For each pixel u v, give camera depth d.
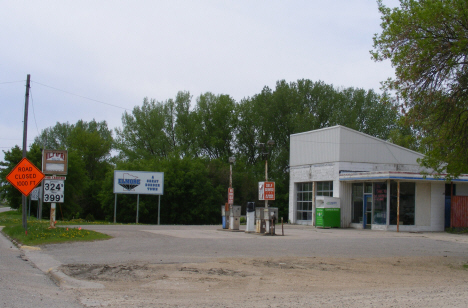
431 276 11.60
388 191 30.56
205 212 54.69
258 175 57.69
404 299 8.23
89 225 31.03
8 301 7.35
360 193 33.38
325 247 18.03
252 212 25.97
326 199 32.97
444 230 31.41
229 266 12.08
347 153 34.66
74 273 10.66
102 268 11.36
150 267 11.60
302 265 12.66
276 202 56.00
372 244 19.97
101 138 73.94
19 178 20.44
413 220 30.94
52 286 9.17
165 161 54.78
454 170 14.66
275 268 11.97
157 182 41.22
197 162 55.97
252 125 58.94
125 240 19.61
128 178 40.62
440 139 14.70
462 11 13.10
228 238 21.53
